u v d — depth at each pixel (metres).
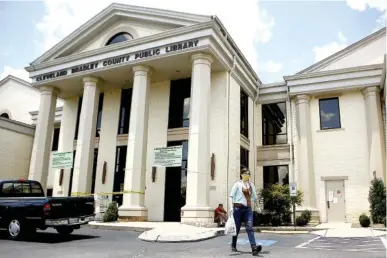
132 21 19.72
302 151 19.47
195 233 10.65
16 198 10.55
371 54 19.31
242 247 8.66
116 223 15.23
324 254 7.36
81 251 7.82
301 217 17.36
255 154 21.20
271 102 22.08
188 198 15.12
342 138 19.17
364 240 10.43
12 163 23.80
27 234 10.92
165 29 18.48
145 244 9.22
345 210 18.34
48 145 21.38
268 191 17.53
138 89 17.89
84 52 19.77
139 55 18.06
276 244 9.40
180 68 18.66
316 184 19.19
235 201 7.64
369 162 18.12
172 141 19.36
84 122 19.33
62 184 22.55
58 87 22.25
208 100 16.31
